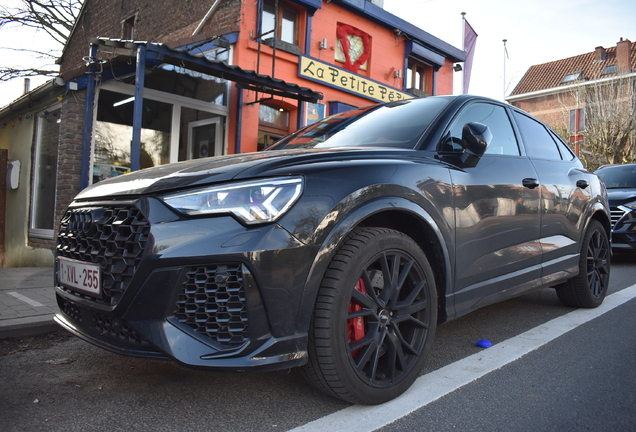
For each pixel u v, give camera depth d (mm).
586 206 3793
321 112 10203
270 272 1722
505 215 2805
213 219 1750
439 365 2621
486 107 3131
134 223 1837
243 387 2285
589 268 3971
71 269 2156
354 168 2051
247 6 8773
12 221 8789
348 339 1981
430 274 2281
